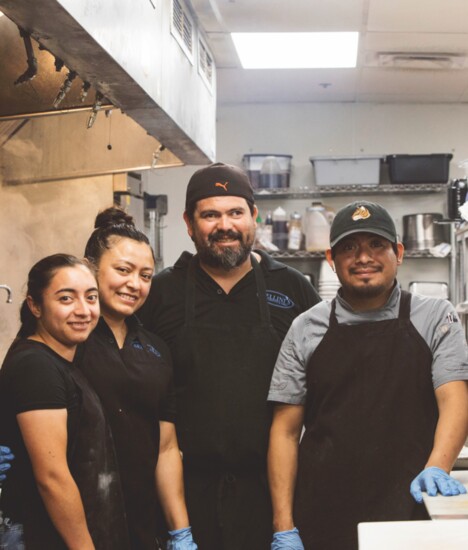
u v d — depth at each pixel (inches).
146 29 105.6
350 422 78.8
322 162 221.3
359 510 77.3
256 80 213.6
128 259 82.2
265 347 92.2
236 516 88.9
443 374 76.7
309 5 155.9
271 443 85.1
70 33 82.0
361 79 212.8
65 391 71.3
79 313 73.5
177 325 93.8
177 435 91.2
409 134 236.8
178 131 126.6
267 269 97.6
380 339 79.7
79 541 69.3
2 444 71.4
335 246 81.4
